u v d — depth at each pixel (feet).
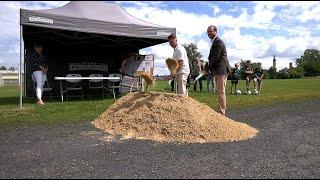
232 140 20.95
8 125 24.02
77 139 20.27
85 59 52.54
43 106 34.14
